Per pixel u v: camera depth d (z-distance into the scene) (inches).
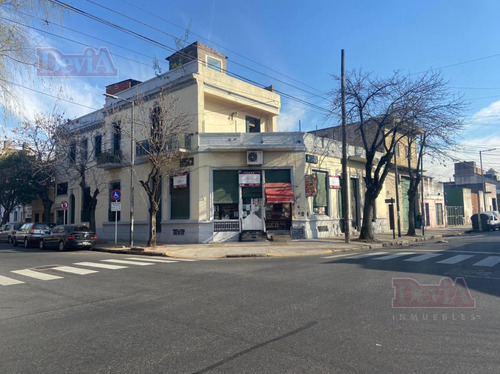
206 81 869.2
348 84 818.2
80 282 390.3
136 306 280.4
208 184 829.8
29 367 170.7
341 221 988.6
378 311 247.6
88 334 216.5
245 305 270.1
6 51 336.5
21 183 1209.4
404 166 1346.0
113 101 1066.1
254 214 842.2
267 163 849.5
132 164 792.3
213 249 698.8
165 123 767.7
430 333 203.3
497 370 155.9
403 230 1322.6
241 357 174.1
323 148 937.5
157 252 671.1
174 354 180.5
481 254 550.0
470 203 1982.0
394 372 155.6
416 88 803.4
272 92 1042.1
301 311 250.4
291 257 603.2
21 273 464.1
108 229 1045.8
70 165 1019.9
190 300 292.4
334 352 178.1
